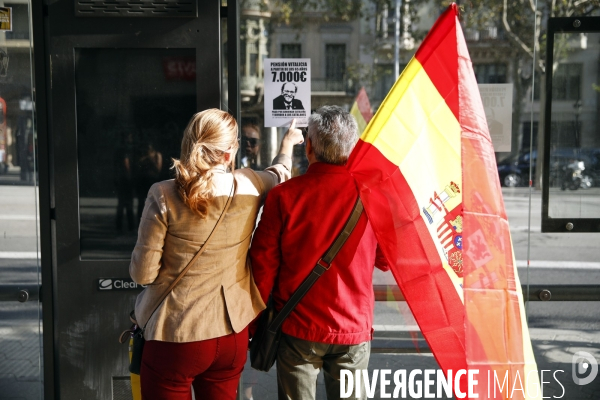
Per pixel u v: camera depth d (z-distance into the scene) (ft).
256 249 8.20
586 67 10.75
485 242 8.00
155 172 10.39
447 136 7.89
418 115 7.84
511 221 11.02
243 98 10.68
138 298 8.18
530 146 10.89
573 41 10.71
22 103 10.59
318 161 8.26
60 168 10.27
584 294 10.95
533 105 10.84
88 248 10.44
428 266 7.95
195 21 10.05
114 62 10.19
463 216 7.95
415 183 7.89
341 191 8.05
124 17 10.03
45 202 10.37
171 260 7.74
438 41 7.77
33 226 10.69
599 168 10.87
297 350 8.28
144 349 8.02
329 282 8.11
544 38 10.75
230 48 10.33
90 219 10.41
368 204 7.84
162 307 7.73
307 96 10.73
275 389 11.03
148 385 7.92
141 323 7.95
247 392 11.06
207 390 8.28
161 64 10.20
